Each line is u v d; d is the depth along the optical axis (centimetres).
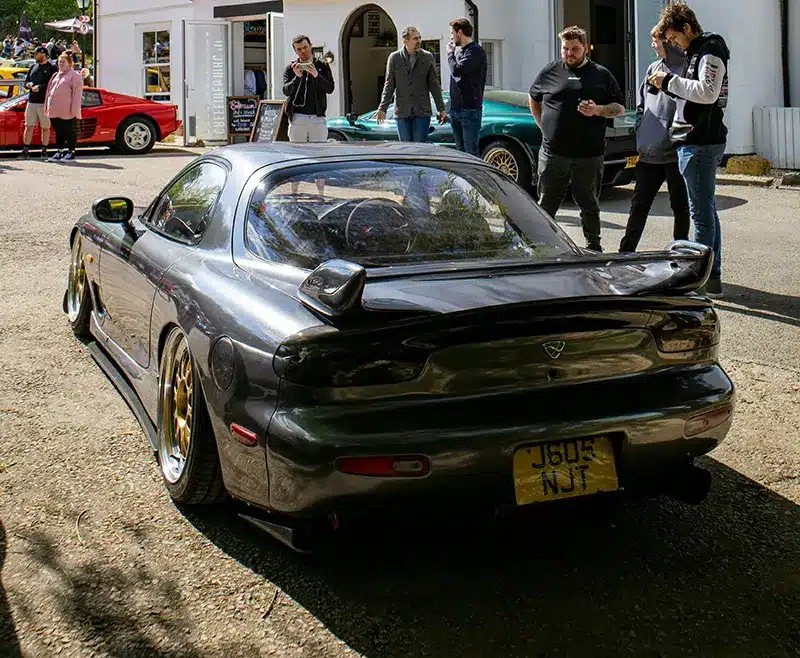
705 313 319
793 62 1320
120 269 444
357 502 273
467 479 276
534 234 373
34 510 348
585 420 286
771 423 453
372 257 335
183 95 1986
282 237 343
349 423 270
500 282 298
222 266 345
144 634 273
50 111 1550
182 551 321
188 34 2002
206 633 274
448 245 350
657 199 1153
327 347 273
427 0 1555
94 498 359
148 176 1360
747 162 1275
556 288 296
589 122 728
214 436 319
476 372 279
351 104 1808
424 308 272
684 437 304
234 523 342
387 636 274
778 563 323
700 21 1313
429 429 272
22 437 414
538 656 266
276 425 277
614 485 294
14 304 644
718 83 632
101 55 2298
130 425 432
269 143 421
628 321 297
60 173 1373
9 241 865
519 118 1091
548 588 304
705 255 309
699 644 274
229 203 371
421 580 307
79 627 276
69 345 550
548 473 285
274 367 282
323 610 288
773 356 554
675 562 322
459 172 396
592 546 333
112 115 1725
